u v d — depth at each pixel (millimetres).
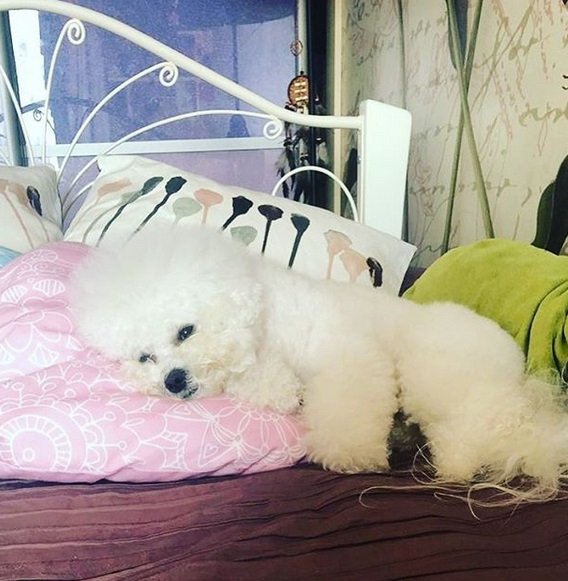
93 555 669
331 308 1060
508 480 784
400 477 829
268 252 1321
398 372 1011
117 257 1026
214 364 957
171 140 2590
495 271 1130
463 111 1520
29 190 1474
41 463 792
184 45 2549
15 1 1558
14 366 955
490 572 610
